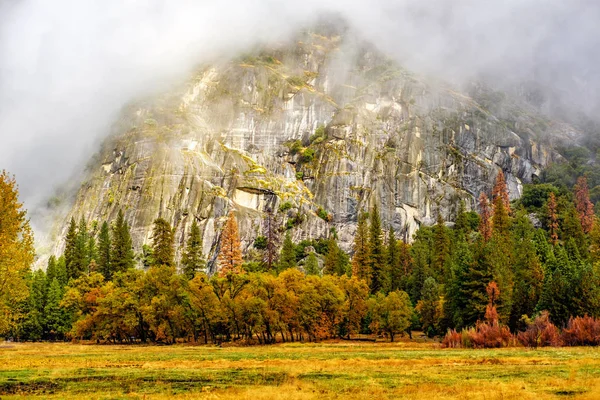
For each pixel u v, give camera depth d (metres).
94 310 111.12
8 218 60.72
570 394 34.66
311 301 99.62
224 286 101.31
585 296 84.81
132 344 98.25
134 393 36.16
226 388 38.16
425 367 51.12
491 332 78.62
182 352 74.56
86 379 42.75
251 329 96.19
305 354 68.94
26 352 75.38
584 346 73.88
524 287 98.12
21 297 63.41
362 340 103.88
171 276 103.75
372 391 36.41
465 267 97.44
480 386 37.75
